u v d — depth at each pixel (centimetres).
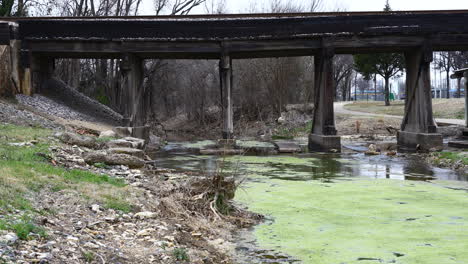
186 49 2584
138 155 1512
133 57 2656
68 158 1241
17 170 934
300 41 2536
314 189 1342
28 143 1341
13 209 699
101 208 830
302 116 4497
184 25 2564
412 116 2642
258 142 3120
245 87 4681
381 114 4644
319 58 2636
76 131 2056
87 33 2591
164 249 693
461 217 997
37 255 561
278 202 1152
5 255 534
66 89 3170
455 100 4884
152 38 2572
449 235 853
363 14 2542
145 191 1037
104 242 674
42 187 869
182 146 2930
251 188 1352
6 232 598
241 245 794
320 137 2520
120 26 2583
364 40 2489
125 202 897
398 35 2478
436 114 4359
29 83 2627
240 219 947
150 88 5047
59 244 616
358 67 5644
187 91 5269
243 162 2036
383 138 3297
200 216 931
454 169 1794
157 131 4247
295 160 2119
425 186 1405
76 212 780
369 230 893
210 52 2597
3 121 1842
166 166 1873
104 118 2967
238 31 2542
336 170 1778
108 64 5459
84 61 5556
